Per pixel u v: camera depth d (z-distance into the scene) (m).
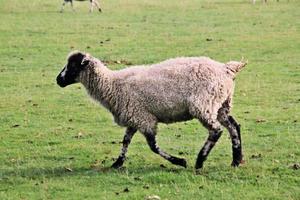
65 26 43.53
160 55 33.75
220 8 52.28
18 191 14.73
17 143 19.12
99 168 16.30
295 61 31.69
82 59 16.19
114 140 19.25
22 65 31.77
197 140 18.95
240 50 34.75
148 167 16.22
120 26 43.41
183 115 15.77
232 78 15.80
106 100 16.11
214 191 14.33
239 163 16.06
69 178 15.50
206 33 40.16
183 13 49.50
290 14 48.16
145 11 51.16
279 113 22.16
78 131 20.38
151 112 15.77
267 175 15.35
